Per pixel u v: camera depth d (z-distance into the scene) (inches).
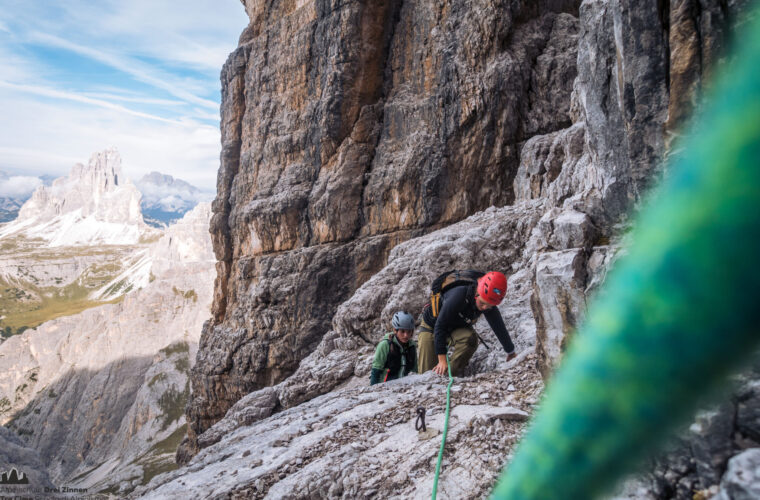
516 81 648.4
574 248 119.3
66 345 5570.9
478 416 135.9
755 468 53.3
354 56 812.0
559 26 692.7
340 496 130.6
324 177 853.8
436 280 228.4
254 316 930.1
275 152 973.8
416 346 285.4
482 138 667.4
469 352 237.8
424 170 719.1
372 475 131.6
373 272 797.2
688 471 62.1
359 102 822.5
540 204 452.1
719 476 57.7
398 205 756.6
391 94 819.4
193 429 1133.1
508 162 666.2
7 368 5565.9
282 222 910.4
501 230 404.2
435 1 749.3
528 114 658.2
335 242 832.9
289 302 873.5
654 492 63.6
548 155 539.5
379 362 272.8
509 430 126.0
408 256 445.7
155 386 4271.7
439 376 212.5
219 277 1173.1
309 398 411.8
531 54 669.9
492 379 181.0
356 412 185.2
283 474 148.9
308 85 926.4
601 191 120.7
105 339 5177.2
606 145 118.6
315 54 905.5
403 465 130.3
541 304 126.0
